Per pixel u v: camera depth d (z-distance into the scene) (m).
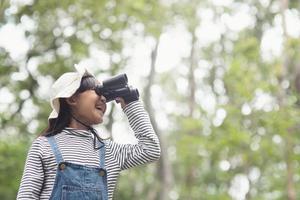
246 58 17.80
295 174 19.17
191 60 27.66
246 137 16.30
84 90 3.88
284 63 17.47
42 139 3.77
